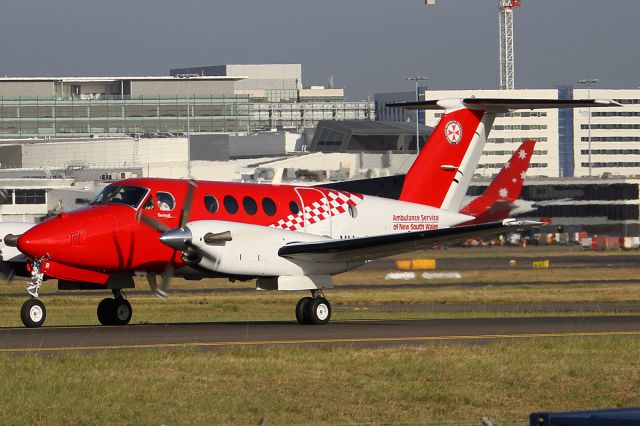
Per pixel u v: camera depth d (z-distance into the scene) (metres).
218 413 51.41
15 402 52.53
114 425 49.19
